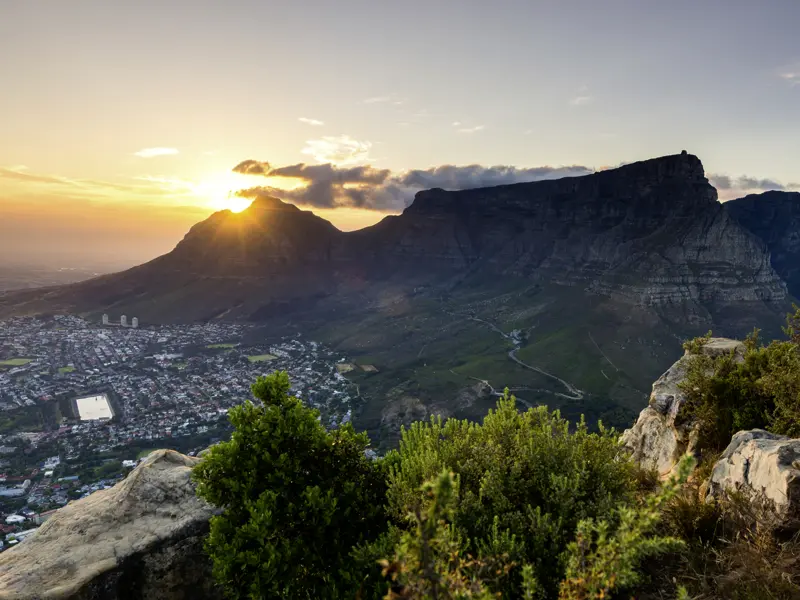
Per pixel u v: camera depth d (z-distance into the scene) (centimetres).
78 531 709
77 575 624
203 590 710
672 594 502
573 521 550
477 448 696
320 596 574
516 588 491
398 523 631
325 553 615
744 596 455
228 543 597
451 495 304
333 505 614
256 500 626
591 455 665
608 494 585
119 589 655
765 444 656
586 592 329
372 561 564
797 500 520
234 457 656
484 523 571
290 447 688
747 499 575
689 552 543
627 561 314
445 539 326
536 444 685
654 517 306
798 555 473
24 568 631
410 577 294
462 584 301
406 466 700
